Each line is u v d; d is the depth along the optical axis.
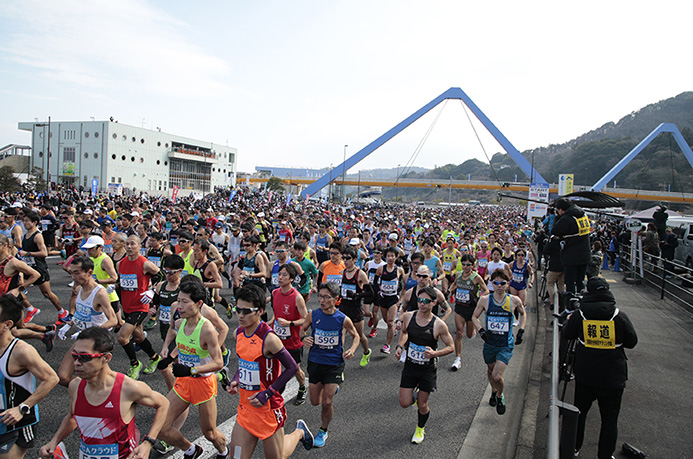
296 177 126.19
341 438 5.12
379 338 9.29
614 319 4.61
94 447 3.18
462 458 4.83
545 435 5.41
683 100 178.50
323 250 13.41
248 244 9.05
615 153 129.75
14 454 3.47
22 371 3.49
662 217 16.78
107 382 3.16
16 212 10.40
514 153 60.34
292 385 6.67
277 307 5.92
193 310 4.21
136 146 66.75
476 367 7.86
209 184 81.50
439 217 33.84
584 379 4.68
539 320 11.28
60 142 64.88
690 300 12.41
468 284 7.63
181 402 4.20
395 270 8.20
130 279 6.30
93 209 21.98
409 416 5.77
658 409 5.98
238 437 3.83
